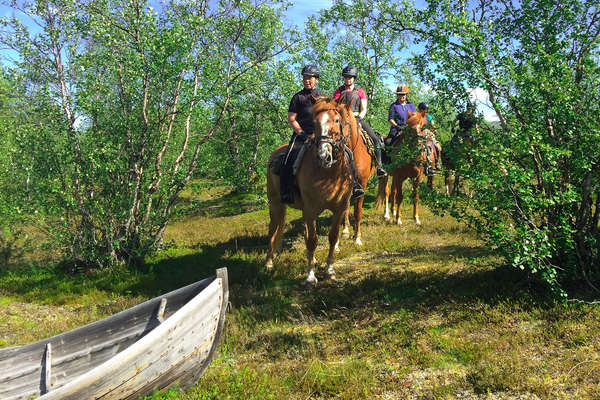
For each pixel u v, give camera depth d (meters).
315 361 4.43
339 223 6.89
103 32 8.33
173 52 8.45
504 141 5.05
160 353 3.63
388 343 4.71
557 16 5.44
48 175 8.61
